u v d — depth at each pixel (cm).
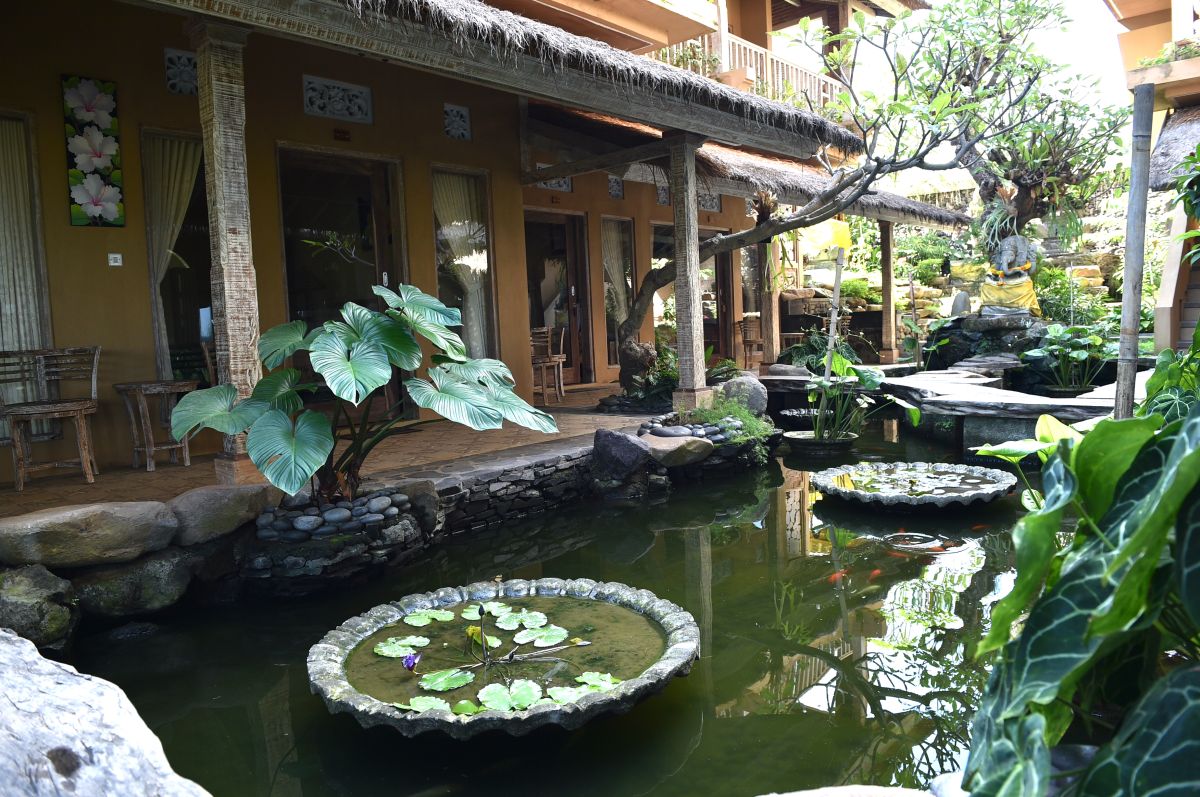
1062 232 1300
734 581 425
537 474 580
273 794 241
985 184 1272
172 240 620
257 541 420
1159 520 75
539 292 1023
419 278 775
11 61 538
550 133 857
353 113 724
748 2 1430
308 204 712
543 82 573
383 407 768
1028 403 679
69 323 566
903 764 242
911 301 1541
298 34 455
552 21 901
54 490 496
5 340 546
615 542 511
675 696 293
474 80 554
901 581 410
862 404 802
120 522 373
